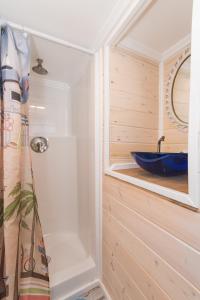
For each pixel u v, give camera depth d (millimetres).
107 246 1045
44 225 1653
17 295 869
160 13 847
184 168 719
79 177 1611
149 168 781
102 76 1067
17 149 852
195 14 431
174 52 1111
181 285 503
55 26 913
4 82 823
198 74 433
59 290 1040
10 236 831
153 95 1203
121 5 779
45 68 1407
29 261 944
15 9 800
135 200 732
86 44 1069
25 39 912
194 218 458
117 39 956
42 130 1641
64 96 1752
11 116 832
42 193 1631
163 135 1196
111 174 962
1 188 875
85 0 757
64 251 1469
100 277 1165
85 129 1370
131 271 777
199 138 441
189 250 474
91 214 1256
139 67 1140
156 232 605
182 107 1065
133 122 1119
